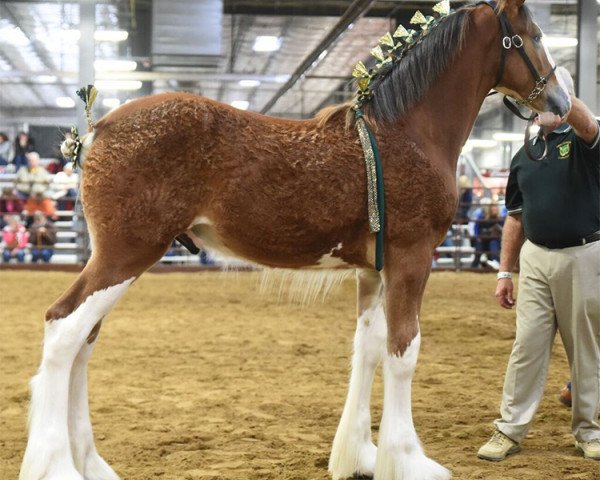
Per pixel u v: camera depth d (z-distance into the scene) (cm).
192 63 2009
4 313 1012
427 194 371
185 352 761
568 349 433
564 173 418
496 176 2114
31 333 860
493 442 430
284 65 2714
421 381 630
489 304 1136
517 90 408
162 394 586
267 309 1077
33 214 1712
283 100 3003
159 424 501
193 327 917
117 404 553
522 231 464
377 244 367
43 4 2020
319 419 517
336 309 1082
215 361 717
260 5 2061
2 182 1723
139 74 2086
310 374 663
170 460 426
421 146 378
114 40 2136
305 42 2395
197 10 1919
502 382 627
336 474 397
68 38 2370
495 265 1722
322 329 909
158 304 1119
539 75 402
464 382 627
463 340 831
